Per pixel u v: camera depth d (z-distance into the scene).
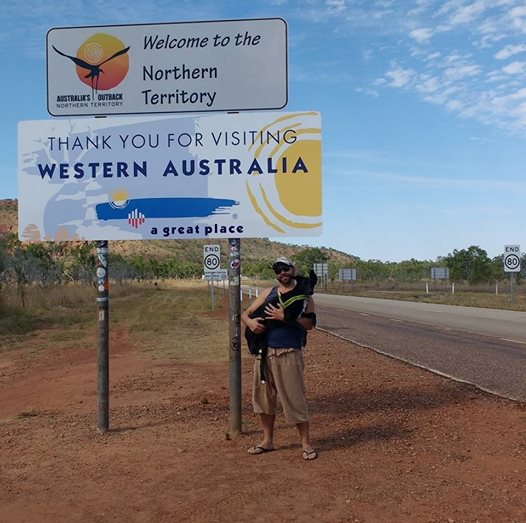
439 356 12.57
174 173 6.46
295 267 5.43
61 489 4.87
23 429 6.88
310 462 5.29
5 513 4.46
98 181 6.52
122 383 9.80
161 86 6.57
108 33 6.59
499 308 29.36
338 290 59.78
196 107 6.55
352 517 4.18
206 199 6.41
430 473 5.02
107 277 6.56
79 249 45.53
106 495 4.70
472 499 4.48
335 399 7.99
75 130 6.53
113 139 6.51
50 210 6.55
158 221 6.47
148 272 81.19
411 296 43.78
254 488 4.69
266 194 6.37
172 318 24.55
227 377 10.20
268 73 6.47
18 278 28.02
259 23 6.47
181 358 12.93
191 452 5.66
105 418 6.52
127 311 28.98
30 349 15.55
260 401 5.54
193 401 8.07
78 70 6.62
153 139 6.47
